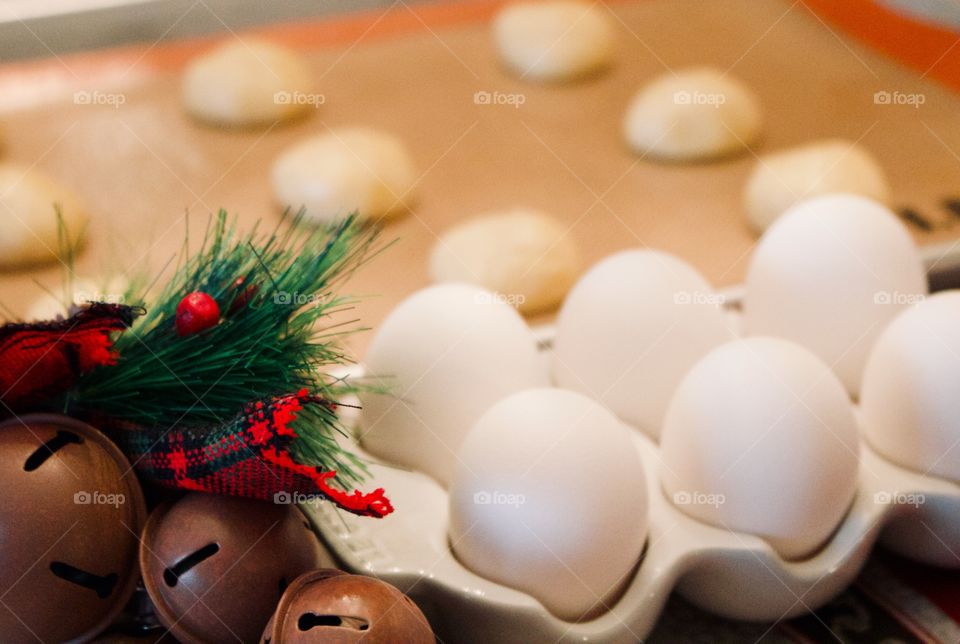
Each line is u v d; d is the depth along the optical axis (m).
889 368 0.41
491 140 0.61
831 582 0.40
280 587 0.37
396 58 0.68
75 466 0.36
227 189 0.58
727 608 0.40
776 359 0.39
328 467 0.38
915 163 0.58
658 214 0.57
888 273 0.44
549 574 0.38
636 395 0.43
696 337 0.43
